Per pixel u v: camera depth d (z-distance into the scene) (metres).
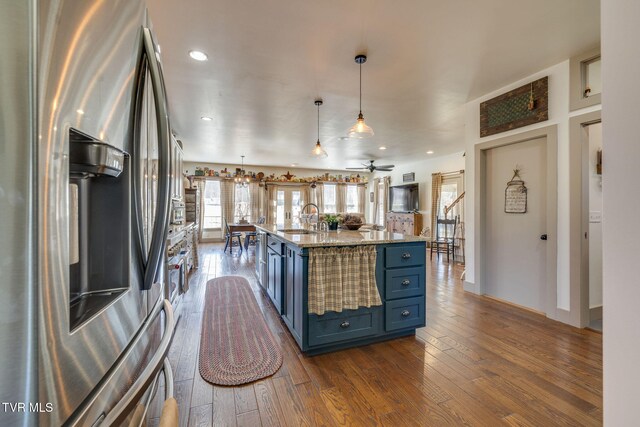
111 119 0.69
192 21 2.21
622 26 0.93
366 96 3.62
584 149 2.77
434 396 1.79
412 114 4.28
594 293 2.94
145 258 0.92
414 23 2.23
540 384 1.91
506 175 3.51
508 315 3.11
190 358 2.23
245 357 2.25
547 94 2.97
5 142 0.44
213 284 4.35
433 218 7.57
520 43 2.52
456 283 4.43
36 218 0.47
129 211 0.82
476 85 3.33
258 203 9.48
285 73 3.02
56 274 0.51
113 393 0.69
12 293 0.45
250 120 4.59
